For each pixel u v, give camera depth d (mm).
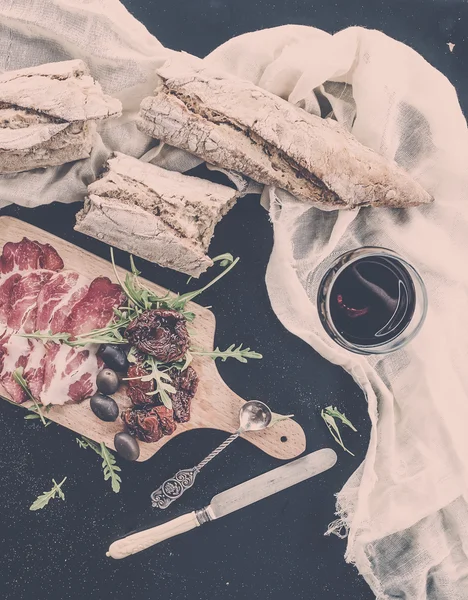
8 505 692
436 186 667
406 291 620
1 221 666
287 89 657
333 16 688
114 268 647
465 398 674
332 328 628
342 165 622
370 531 677
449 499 670
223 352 659
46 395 657
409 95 653
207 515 679
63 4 632
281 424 684
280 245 657
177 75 618
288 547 702
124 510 693
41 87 598
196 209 631
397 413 688
